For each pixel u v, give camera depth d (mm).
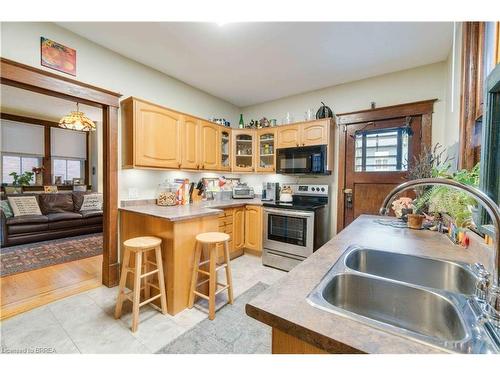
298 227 3012
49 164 5406
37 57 1999
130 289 2439
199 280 2301
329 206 3404
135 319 1771
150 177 2994
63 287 2439
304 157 3346
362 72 2949
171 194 2922
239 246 3547
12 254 3350
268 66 2818
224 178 4039
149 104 2619
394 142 2914
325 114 3283
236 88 3529
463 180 1276
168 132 2832
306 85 3396
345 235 1554
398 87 2910
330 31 2115
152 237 2100
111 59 2504
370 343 516
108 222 2516
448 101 2447
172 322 1897
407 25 2008
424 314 796
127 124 2598
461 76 1912
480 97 1606
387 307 857
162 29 2119
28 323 1839
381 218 2230
